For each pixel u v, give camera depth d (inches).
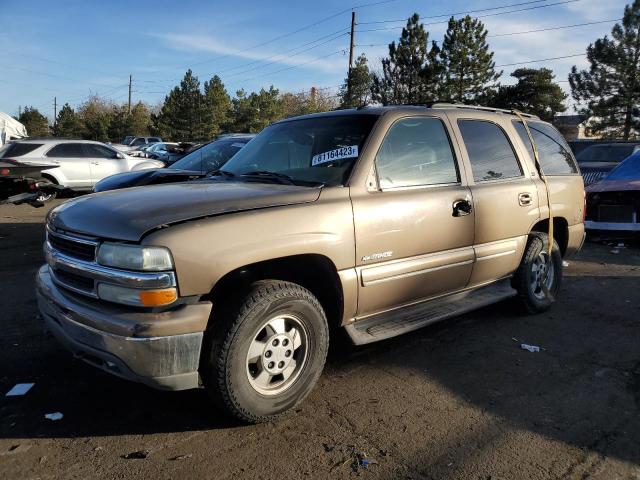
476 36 1439.5
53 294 125.5
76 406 131.8
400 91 1465.3
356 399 138.5
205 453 113.7
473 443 118.9
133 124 2613.2
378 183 144.8
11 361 155.8
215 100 2228.1
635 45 1475.1
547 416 131.1
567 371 157.2
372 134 148.6
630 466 111.2
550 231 203.3
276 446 116.6
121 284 109.7
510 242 186.4
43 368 151.7
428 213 152.9
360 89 1680.6
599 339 183.2
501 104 1475.1
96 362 119.0
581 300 228.7
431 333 186.9
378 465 110.4
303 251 124.9
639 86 1476.4
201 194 129.0
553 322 199.8
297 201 129.0
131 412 129.6
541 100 1472.7
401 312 158.9
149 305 108.0
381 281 142.8
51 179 549.6
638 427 126.5
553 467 110.6
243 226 117.3
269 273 132.3
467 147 174.9
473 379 151.0
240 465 109.8
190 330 109.7
